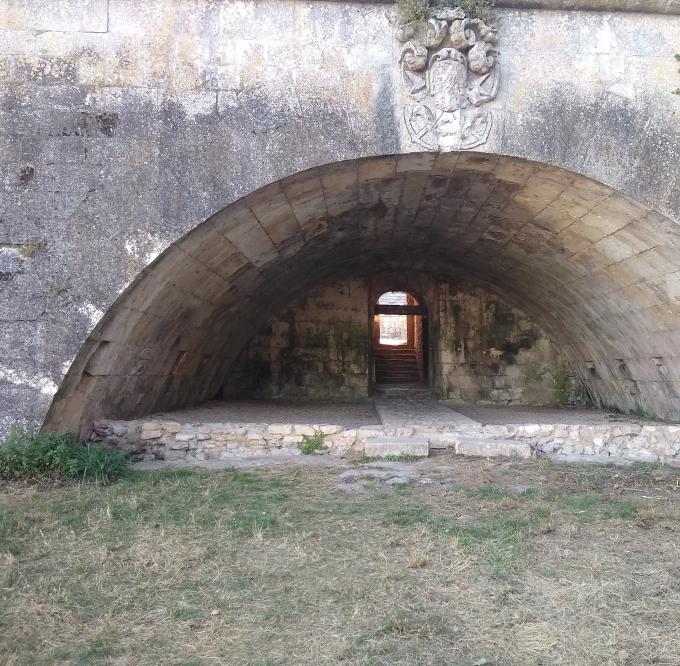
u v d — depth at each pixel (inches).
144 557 169.9
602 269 375.9
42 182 270.4
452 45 277.1
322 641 125.8
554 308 506.9
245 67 276.2
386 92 278.7
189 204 272.2
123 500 226.7
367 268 587.2
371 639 126.5
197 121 273.4
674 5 282.5
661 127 282.8
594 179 281.6
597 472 286.0
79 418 301.1
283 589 151.1
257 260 391.2
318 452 329.1
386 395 634.2
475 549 176.9
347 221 392.8
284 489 250.4
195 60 275.0
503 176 308.8
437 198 361.4
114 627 130.7
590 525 202.8
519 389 613.3
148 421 324.5
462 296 625.3
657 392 429.1
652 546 182.7
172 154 272.5
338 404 583.8
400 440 327.9
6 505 218.7
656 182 281.0
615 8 284.0
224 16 277.4
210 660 118.8
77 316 270.2
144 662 118.0
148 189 271.9
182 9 276.4
